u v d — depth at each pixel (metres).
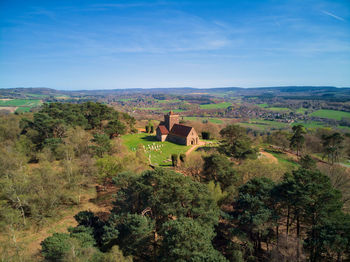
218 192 41.31
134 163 58.53
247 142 71.94
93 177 51.94
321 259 30.22
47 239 27.36
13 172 43.78
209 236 27.09
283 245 29.22
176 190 30.95
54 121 76.25
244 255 31.27
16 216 36.06
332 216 29.02
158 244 32.25
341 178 47.84
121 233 30.94
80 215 35.53
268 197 33.47
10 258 30.52
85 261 24.81
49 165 51.31
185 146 97.81
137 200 35.38
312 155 90.62
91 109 107.12
